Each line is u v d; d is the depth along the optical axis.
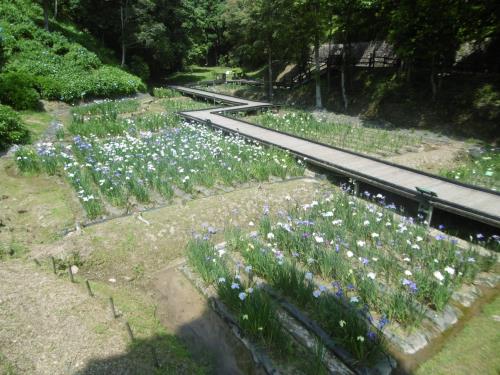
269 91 26.39
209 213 7.71
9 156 10.96
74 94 18.61
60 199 8.25
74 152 10.92
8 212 7.63
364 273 5.51
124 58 28.53
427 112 16.55
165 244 6.79
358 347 4.32
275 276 5.53
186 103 22.20
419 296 5.30
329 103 21.58
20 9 24.17
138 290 5.79
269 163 10.23
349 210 7.49
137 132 14.16
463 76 17.28
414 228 6.98
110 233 6.79
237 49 28.11
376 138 14.56
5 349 4.05
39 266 5.77
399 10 14.97
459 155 12.39
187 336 4.82
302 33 20.98
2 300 4.71
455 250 6.21
